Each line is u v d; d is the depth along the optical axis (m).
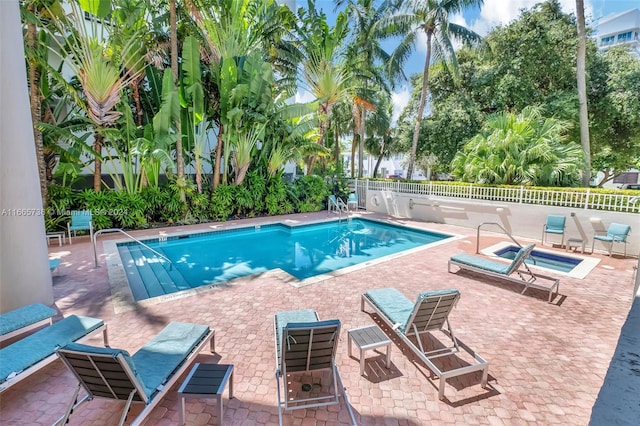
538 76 14.97
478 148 11.49
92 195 10.06
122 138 10.38
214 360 3.57
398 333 3.69
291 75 15.38
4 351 3.04
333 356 2.99
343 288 5.77
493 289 5.70
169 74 10.30
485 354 3.71
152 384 2.66
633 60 14.23
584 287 5.77
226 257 8.83
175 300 5.18
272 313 4.75
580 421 2.73
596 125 14.63
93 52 8.95
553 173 9.95
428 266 7.05
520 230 10.02
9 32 4.19
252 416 2.79
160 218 11.70
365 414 2.83
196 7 10.88
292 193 14.96
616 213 8.05
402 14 14.48
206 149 14.84
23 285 4.55
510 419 2.76
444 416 2.80
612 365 1.04
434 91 18.52
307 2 14.25
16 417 2.71
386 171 39.47
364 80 16.70
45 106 10.05
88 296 5.30
